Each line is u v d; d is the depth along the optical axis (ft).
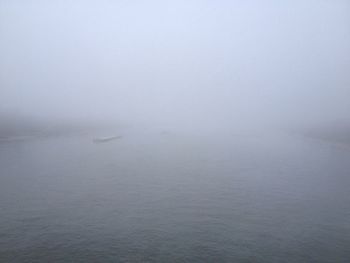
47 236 112.98
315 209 140.87
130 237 112.78
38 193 160.56
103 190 165.58
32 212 134.92
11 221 125.59
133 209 138.92
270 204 146.41
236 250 104.47
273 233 116.67
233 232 117.19
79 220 127.03
